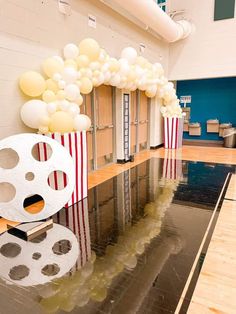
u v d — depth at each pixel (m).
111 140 5.62
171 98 6.99
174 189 3.88
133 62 4.83
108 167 5.34
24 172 2.58
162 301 1.62
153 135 7.41
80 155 3.31
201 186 3.99
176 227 2.65
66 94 3.17
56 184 3.07
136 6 4.33
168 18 5.48
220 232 2.52
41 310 1.58
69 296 1.69
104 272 1.93
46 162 2.69
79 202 3.39
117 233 2.55
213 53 7.36
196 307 1.57
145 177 4.55
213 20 7.18
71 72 3.14
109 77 4.10
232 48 7.07
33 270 1.96
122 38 5.21
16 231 2.55
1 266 2.02
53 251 2.23
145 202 3.38
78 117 3.25
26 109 2.96
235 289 1.71
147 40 6.34
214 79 8.50
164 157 6.33
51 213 2.74
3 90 2.89
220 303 1.59
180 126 7.57
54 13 3.48
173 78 8.05
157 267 1.98
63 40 3.69
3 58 2.86
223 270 1.92
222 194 3.62
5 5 2.81
